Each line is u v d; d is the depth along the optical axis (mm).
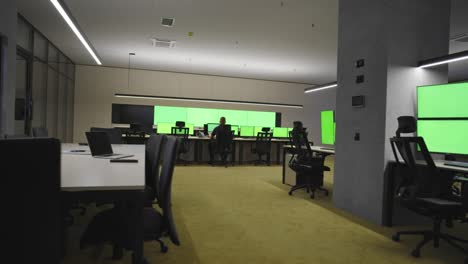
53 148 805
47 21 5859
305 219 3381
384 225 3193
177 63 9312
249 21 5633
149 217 1569
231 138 8109
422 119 3002
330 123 4781
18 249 772
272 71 9992
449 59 3000
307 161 4625
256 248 2504
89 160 2150
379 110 3260
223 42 6969
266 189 5082
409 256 2441
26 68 6090
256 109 11688
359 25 3604
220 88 11258
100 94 10094
